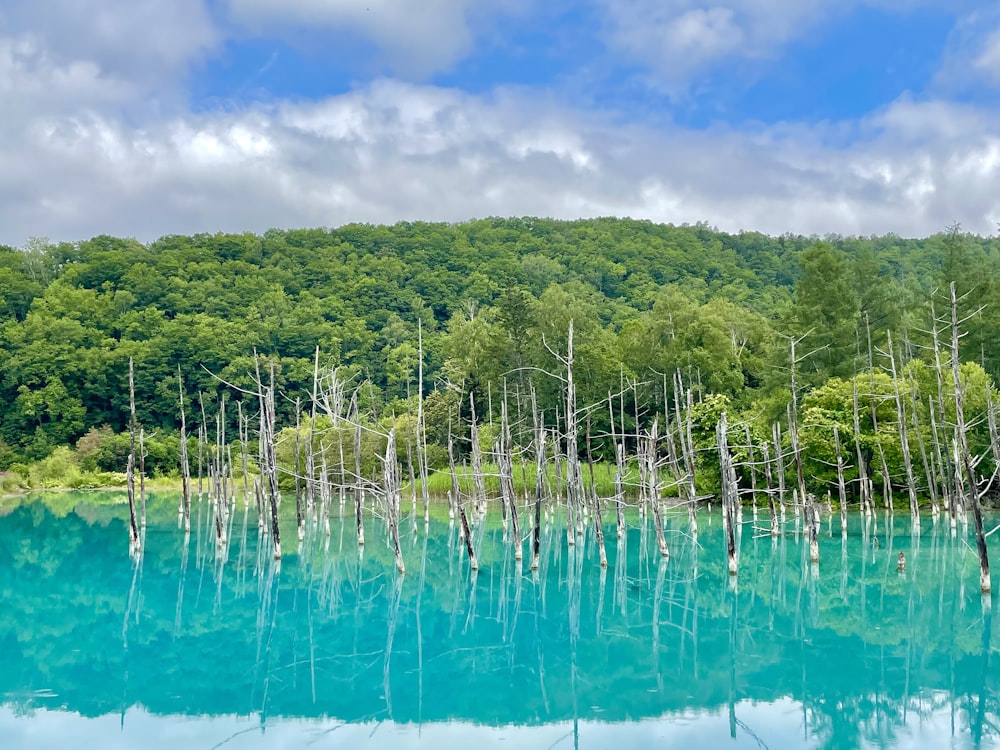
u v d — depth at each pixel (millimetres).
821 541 46812
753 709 20812
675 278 152125
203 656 25766
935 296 70375
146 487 93375
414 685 22953
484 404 81062
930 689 22188
